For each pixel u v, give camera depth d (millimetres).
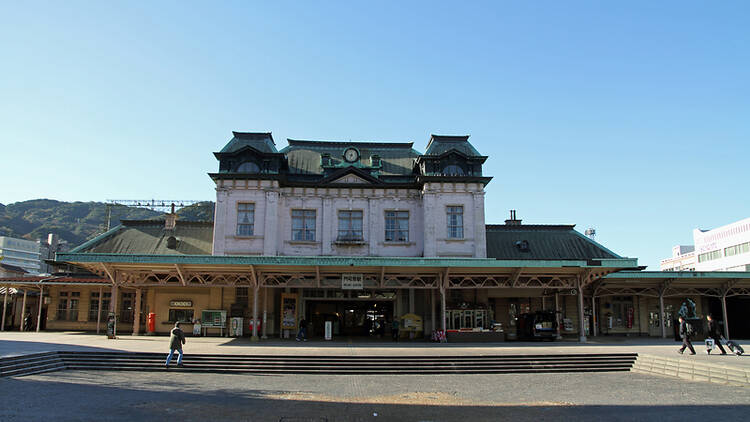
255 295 32125
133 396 16531
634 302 40438
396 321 34094
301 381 20625
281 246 37219
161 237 39188
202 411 14617
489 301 39125
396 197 38375
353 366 23266
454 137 40938
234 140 39594
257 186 37062
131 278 32844
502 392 18609
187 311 36938
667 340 35125
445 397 17562
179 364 22484
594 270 32969
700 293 38125
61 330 38969
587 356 25188
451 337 33156
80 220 182000
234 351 25109
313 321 39469
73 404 14953
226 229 36500
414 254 37594
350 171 38438
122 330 38969
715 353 25938
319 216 37969
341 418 14211
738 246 71500
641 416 14625
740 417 14422
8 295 41281
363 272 33406
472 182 37906
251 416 14164
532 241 40750
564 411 15352
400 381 20969
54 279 38312
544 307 39188
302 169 39812
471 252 37156
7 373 19219
